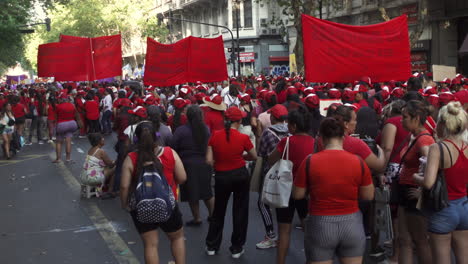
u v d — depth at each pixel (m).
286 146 5.17
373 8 32.31
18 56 50.75
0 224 8.05
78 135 20.28
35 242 7.09
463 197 4.41
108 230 7.56
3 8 21.75
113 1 59.78
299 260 6.04
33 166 13.43
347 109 4.94
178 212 4.96
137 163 4.69
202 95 9.80
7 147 14.84
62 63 16.39
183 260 5.05
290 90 8.29
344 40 9.53
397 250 5.69
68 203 9.30
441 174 4.34
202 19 57.41
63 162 13.84
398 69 9.85
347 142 4.77
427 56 29.34
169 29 63.94
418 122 4.90
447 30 27.95
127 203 4.79
